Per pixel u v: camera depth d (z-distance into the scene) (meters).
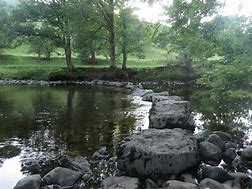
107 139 18.06
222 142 16.00
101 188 11.18
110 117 23.83
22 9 56.12
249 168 14.06
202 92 37.09
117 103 30.41
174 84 47.69
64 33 55.19
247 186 12.05
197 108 26.80
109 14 54.81
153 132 14.73
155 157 12.60
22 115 24.62
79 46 55.38
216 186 11.42
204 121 22.38
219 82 16.89
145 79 52.31
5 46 63.75
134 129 20.25
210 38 14.77
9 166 14.12
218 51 16.06
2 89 42.69
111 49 55.81
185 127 18.31
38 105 29.25
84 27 54.09
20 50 88.62
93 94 37.31
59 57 78.94
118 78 53.56
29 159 14.87
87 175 12.84
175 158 12.60
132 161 12.91
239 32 15.02
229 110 24.84
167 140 13.88
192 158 12.92
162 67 54.22
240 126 20.89
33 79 55.47
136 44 54.09
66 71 56.28
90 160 14.81
